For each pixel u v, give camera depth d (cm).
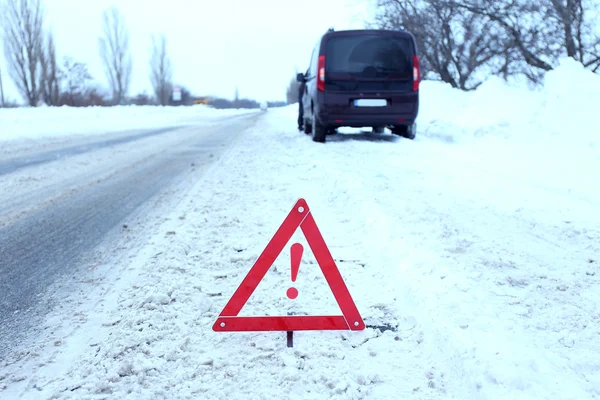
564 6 1324
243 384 282
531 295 380
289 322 324
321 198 694
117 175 1018
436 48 1733
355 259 459
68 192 848
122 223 634
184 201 733
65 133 2098
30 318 373
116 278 441
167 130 2386
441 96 1520
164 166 1124
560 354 304
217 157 1228
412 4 1741
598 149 845
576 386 266
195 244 520
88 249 532
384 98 1198
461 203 626
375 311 362
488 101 1266
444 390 275
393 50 1195
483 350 285
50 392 279
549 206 605
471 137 1152
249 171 957
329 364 299
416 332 333
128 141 1770
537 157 876
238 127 2570
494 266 432
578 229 520
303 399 267
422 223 540
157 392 274
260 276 323
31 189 880
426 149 1077
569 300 372
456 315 330
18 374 299
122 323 353
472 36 1563
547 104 1105
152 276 436
